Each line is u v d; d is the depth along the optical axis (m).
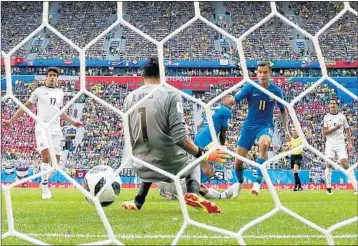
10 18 28.52
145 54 26.48
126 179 15.74
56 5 29.70
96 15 29.31
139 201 4.80
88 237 3.02
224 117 7.40
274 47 26.84
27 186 15.64
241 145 7.07
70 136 21.59
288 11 29.34
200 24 28.38
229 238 2.92
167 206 5.59
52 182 16.12
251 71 26.00
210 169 6.42
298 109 22.75
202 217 4.20
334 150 9.70
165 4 29.77
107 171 5.12
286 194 9.80
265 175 2.60
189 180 4.61
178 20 28.88
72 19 29.09
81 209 5.20
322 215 4.71
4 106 21.58
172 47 26.91
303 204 6.52
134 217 4.21
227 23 28.69
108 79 24.62
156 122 4.42
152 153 4.51
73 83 25.28
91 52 26.47
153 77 4.56
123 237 3.00
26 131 19.70
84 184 5.06
